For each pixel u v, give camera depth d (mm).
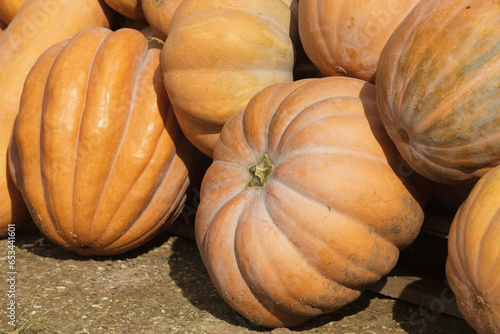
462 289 1211
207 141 1466
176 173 1512
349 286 1312
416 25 1235
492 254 1167
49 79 1475
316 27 1372
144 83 1488
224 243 1322
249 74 1412
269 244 1282
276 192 1290
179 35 1416
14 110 1605
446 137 1208
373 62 1354
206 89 1408
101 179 1453
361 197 1265
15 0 1773
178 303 1415
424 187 1319
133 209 1477
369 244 1282
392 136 1269
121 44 1492
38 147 1473
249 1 1437
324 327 1356
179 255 1574
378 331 1340
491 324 1186
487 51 1175
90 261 1541
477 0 1198
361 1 1329
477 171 1232
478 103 1183
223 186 1365
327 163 1271
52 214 1470
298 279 1285
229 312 1396
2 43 1666
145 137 1467
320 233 1270
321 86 1337
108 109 1446
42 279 1465
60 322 1339
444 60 1195
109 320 1354
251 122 1361
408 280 1404
